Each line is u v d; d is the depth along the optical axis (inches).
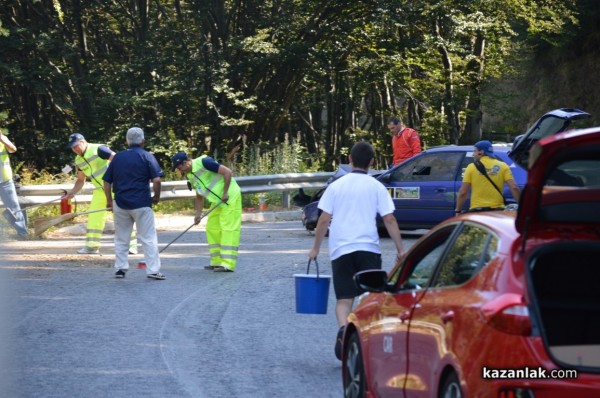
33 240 1296.8
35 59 2234.3
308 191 1836.9
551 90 3550.7
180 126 2364.7
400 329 399.5
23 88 2436.0
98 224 1149.7
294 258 1100.5
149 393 526.6
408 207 1286.9
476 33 2429.9
